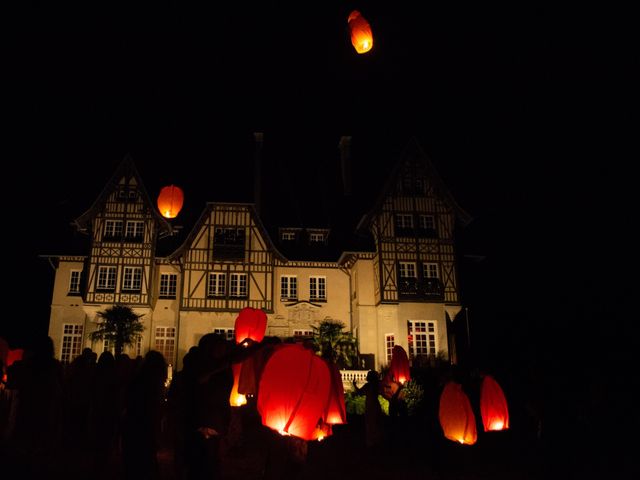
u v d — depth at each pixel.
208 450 5.13
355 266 27.30
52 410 7.52
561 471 7.54
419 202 27.22
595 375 9.39
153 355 5.78
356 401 18.23
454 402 8.27
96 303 25.91
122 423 5.63
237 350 5.27
